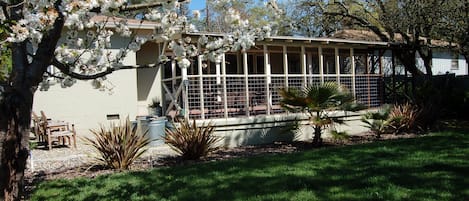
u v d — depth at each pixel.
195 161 8.30
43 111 11.10
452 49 13.95
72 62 4.84
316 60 16.06
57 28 3.82
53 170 7.50
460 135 10.35
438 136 10.34
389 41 15.55
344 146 9.52
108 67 4.65
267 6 5.01
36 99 11.37
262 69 15.03
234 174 6.53
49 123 10.16
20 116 3.89
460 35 12.89
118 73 12.17
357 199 4.90
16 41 3.65
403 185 5.42
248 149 10.06
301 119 11.76
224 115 11.01
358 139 11.25
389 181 5.65
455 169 6.26
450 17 12.81
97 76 4.36
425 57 15.55
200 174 6.63
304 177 6.11
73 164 7.99
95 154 8.48
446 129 12.08
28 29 3.73
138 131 8.63
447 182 5.48
